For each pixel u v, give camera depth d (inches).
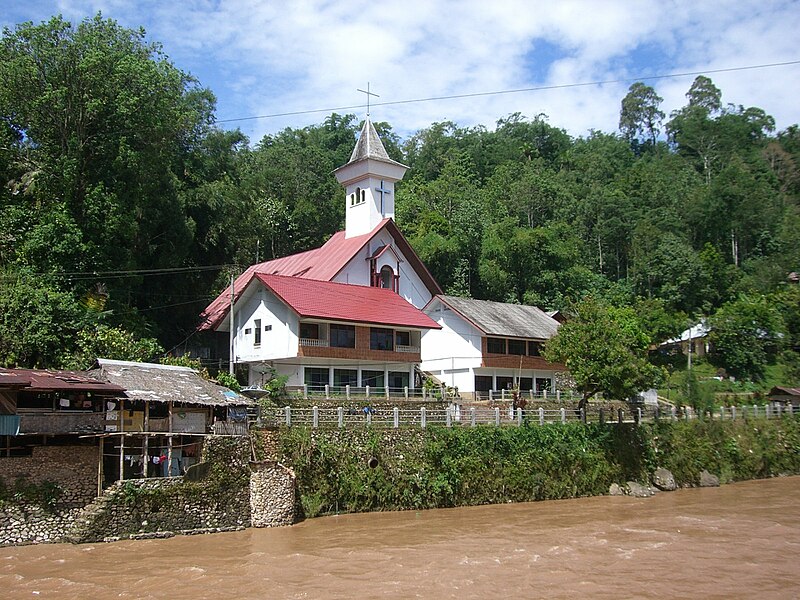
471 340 2228.1
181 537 1157.1
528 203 4025.6
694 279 3590.1
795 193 5177.2
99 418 1145.4
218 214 2204.7
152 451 1232.2
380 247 2320.4
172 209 1963.6
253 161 3459.6
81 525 1098.7
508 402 1961.1
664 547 1140.5
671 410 2194.9
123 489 1128.8
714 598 874.1
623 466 1797.5
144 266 1967.3
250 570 970.1
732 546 1153.4
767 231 4298.7
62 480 1131.9
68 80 1674.5
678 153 5802.2
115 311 1728.6
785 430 2301.9
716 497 1721.2
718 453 2050.9
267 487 1264.8
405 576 951.0
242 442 1269.7
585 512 1466.5
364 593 874.1
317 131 4574.3
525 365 2320.4
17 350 1387.8
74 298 1608.0
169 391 1226.6
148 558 1023.6
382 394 1850.4
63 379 1146.7
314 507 1327.5
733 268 3892.7
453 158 4889.3
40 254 1593.3
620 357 1804.9
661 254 3663.9
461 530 1257.4
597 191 4399.6
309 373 1872.5
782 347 3129.9
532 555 1075.3
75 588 879.1
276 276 1920.5
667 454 1924.2
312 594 868.0
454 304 2298.2
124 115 1681.8
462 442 1535.4
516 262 3142.2
